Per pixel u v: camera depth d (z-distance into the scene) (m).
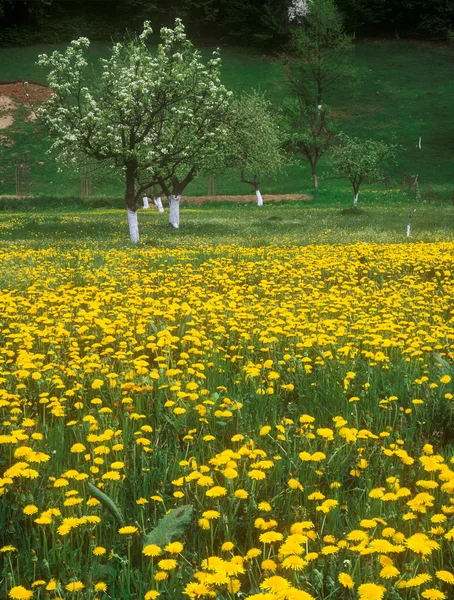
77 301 9.67
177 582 2.83
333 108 84.06
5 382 5.78
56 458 4.12
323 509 3.25
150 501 3.67
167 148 24.61
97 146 22.91
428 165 67.81
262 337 6.94
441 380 5.31
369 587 2.51
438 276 12.73
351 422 4.88
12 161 65.81
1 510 3.46
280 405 5.34
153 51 98.19
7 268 13.38
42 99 79.38
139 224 31.42
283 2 105.44
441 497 3.59
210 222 32.69
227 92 25.56
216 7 106.75
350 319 8.44
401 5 107.38
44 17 101.31
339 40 77.50
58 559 3.06
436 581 2.90
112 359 6.69
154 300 9.62
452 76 93.94
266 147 43.72
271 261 14.66
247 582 3.03
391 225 27.56
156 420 5.00
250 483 3.79
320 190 59.06
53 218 37.12
